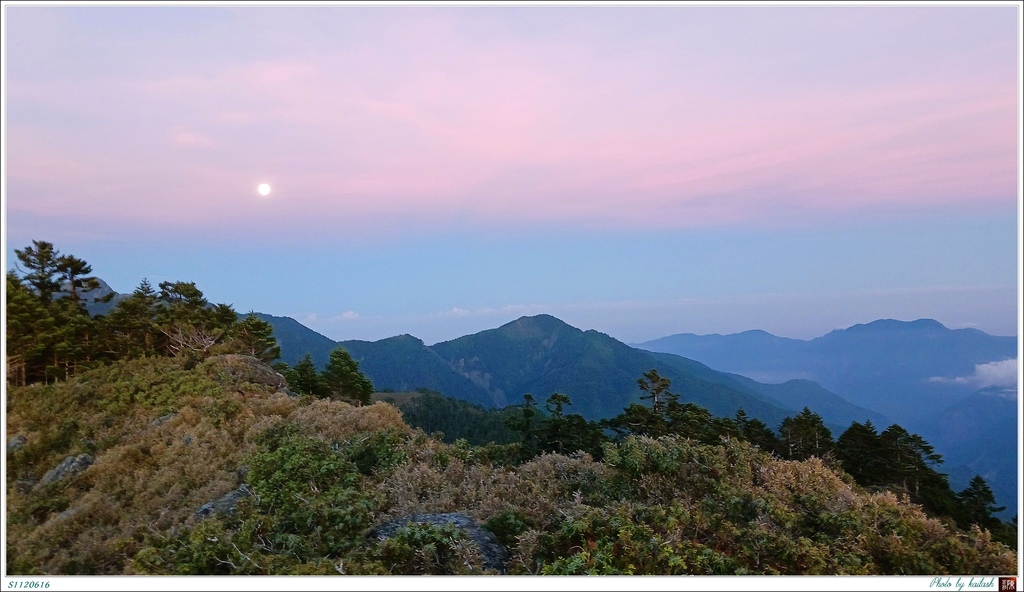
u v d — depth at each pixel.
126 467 14.06
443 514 8.83
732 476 11.00
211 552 7.27
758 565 7.35
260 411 17.53
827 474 11.31
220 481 11.98
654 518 8.15
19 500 13.09
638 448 10.75
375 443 13.05
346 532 8.13
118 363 26.12
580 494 9.91
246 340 32.06
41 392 23.22
